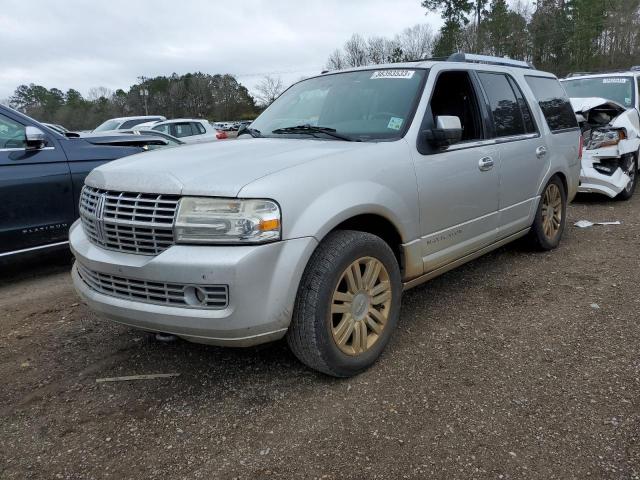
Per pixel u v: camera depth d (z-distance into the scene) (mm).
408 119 3572
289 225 2666
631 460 2357
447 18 51375
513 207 4594
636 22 52344
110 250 2924
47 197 5086
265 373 3209
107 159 5523
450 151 3734
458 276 4883
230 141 3740
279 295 2650
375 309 3213
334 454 2453
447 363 3260
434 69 3906
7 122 4992
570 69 53688
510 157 4422
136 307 2771
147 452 2521
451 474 2303
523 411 2736
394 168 3273
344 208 2881
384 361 3307
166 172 2828
